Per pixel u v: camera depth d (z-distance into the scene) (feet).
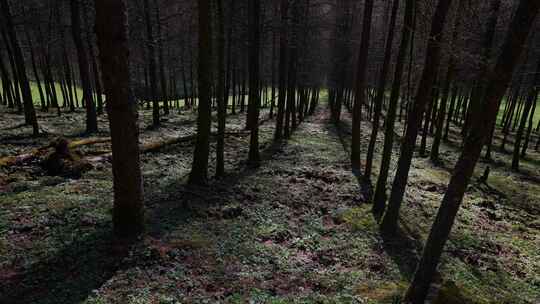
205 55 43.78
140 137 77.30
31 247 28.78
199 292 25.16
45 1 100.58
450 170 75.20
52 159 48.26
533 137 136.56
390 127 43.65
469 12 41.06
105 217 35.04
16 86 99.45
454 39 40.73
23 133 69.87
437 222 24.34
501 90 20.51
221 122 52.19
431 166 77.87
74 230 32.04
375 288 28.30
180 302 23.63
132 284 24.99
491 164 86.74
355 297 26.50
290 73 90.84
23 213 34.53
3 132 69.67
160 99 189.78
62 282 24.66
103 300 22.93
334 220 43.32
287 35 75.46
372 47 113.09
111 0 25.58
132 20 88.17
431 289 26.14
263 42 91.20
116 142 29.12
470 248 39.55
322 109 201.77
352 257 34.22
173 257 29.37
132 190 30.55
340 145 92.07
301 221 41.78
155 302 23.22
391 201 39.93
